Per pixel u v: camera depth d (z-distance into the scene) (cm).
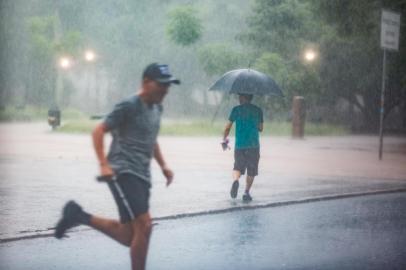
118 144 1517
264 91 2964
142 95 1523
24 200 2875
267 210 2786
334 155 6028
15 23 17225
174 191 3284
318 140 8794
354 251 1975
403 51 9544
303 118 8925
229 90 2959
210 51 11838
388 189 3553
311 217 2620
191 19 11650
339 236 2220
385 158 5825
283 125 10800
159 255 1883
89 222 1521
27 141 7144
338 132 10944
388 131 13088
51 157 5144
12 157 5112
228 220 2505
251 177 2975
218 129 9650
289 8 11931
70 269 1692
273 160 5322
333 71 12669
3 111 13950
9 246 1956
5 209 2614
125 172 1491
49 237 2100
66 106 17762
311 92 11569
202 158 5331
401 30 8688
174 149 6312
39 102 17262
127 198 1492
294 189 3475
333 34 11994
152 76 1505
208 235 2195
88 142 7075
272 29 12088
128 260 1806
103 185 3456
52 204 2769
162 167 1675
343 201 3128
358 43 11812
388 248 2031
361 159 5638
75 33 17162
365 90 12669
